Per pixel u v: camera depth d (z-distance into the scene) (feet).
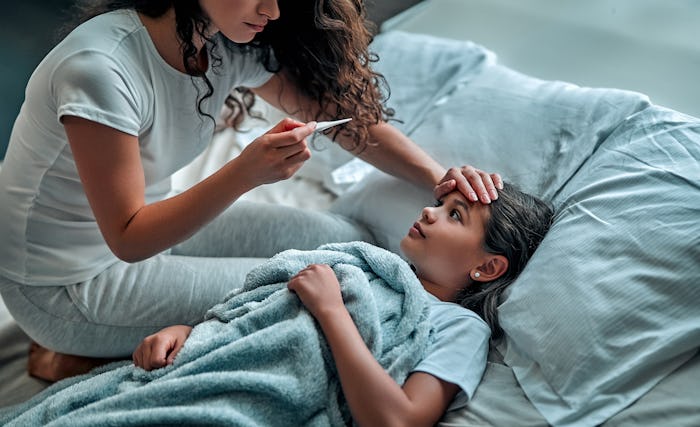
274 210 4.67
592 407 3.17
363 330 3.38
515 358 3.59
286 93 4.58
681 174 3.66
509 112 4.79
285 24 4.09
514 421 3.25
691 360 3.23
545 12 6.26
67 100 3.26
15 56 8.27
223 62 4.04
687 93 5.10
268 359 3.28
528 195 4.13
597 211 3.75
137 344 4.09
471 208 3.98
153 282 4.09
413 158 4.54
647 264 3.40
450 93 5.41
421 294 3.60
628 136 4.16
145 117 3.64
